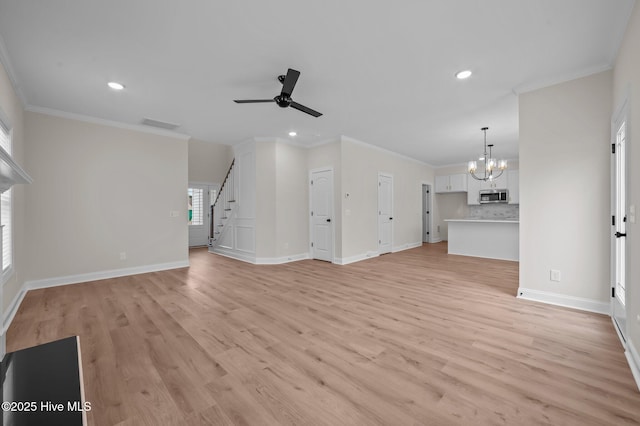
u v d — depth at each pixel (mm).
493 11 2070
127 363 1971
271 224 5645
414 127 4863
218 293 3615
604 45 2459
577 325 2559
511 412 1484
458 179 8531
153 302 3266
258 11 2064
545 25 2221
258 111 4047
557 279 3082
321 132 5215
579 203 2939
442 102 3736
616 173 2660
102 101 3645
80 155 4141
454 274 4609
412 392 1654
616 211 2682
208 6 2006
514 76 3023
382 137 5566
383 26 2238
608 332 2416
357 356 2059
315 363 1970
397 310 2980
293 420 1446
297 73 2625
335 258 5617
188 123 4594
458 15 2113
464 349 2150
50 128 3902
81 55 2602
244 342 2277
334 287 3875
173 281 4215
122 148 4527
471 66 2828
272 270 4992
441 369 1886
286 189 5805
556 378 1775
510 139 5633
